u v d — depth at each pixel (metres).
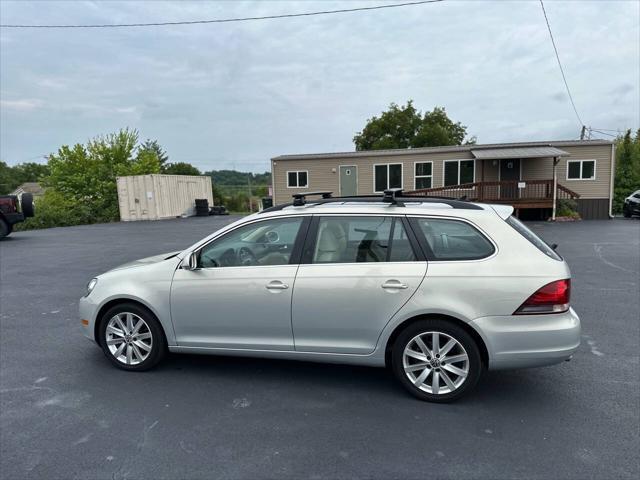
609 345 4.76
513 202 21.06
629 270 8.80
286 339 3.77
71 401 3.61
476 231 3.49
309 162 24.33
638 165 31.03
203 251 4.01
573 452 2.84
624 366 4.20
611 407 3.42
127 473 2.67
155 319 4.09
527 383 3.86
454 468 2.69
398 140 41.12
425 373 3.53
